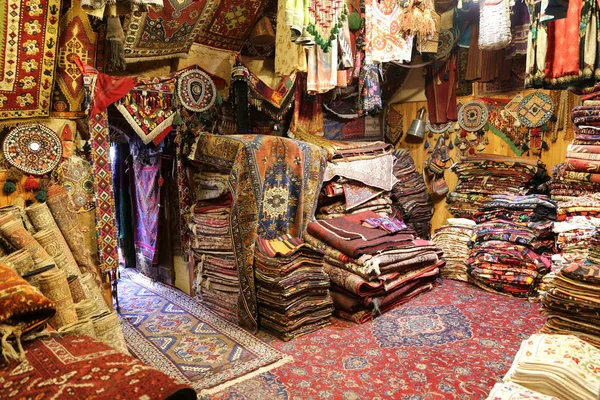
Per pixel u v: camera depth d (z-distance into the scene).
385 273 3.55
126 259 4.93
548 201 3.92
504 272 3.91
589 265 2.32
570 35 3.16
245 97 3.89
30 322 1.87
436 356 2.79
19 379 1.61
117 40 2.90
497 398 1.77
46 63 2.81
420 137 5.17
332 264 3.66
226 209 3.43
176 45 3.53
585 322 2.21
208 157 3.52
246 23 3.79
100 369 1.63
